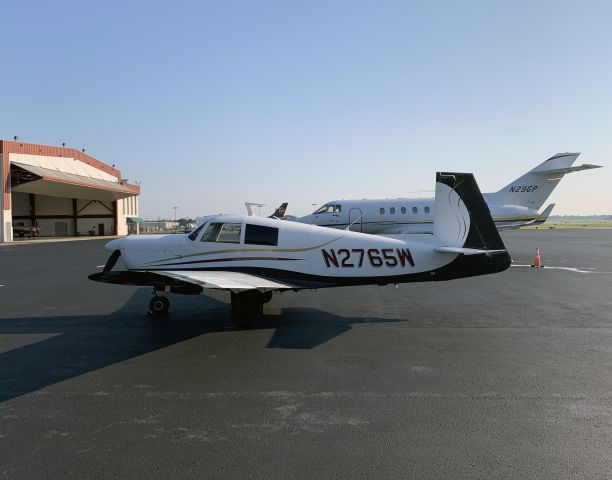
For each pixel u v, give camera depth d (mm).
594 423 3582
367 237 7793
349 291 10836
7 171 36281
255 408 3896
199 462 3000
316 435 3381
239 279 6859
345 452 3121
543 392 4258
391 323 7340
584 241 34531
